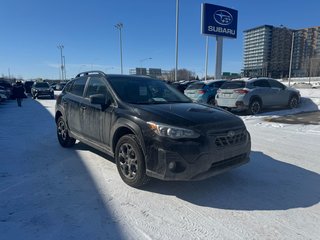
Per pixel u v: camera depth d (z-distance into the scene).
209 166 3.55
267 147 6.33
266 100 12.33
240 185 4.10
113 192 3.85
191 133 3.51
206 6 23.44
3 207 3.41
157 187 4.02
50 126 9.34
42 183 4.15
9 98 24.69
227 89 12.22
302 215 3.24
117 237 2.81
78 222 3.09
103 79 4.98
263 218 3.18
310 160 5.33
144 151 3.70
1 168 4.80
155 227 2.99
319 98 14.02
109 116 4.41
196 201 3.60
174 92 5.30
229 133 3.77
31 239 2.77
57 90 46.38
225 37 24.84
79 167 4.86
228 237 2.81
